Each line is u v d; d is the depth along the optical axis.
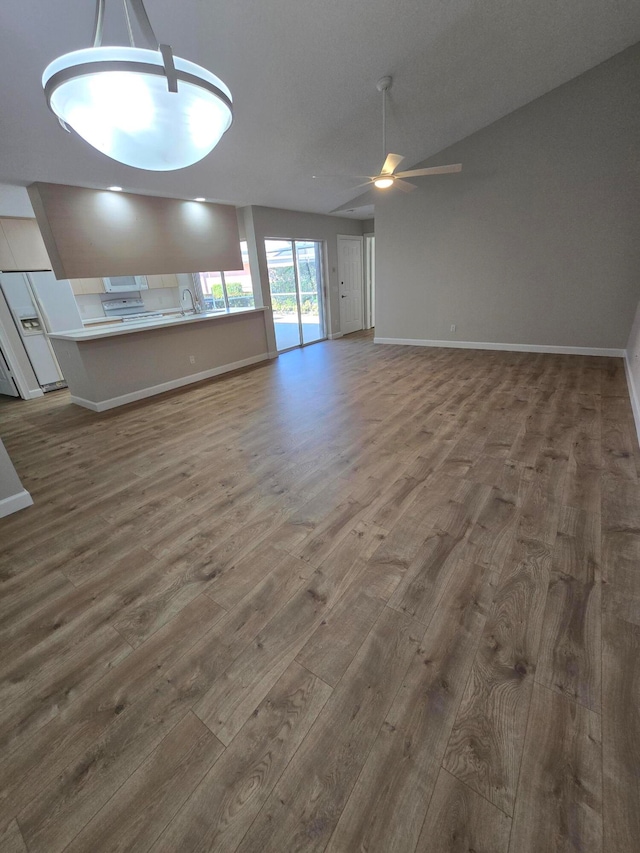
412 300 6.34
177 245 4.93
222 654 1.42
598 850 0.89
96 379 4.29
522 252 5.24
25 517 2.37
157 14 2.19
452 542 1.91
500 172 5.06
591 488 2.26
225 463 2.87
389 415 3.55
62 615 1.64
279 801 1.01
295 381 4.93
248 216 5.70
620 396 3.62
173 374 5.04
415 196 5.77
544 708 1.19
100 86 0.98
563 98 4.47
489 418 3.33
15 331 5.07
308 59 2.90
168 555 1.95
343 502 2.29
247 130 3.57
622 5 3.30
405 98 3.79
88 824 1.00
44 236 3.96
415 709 1.21
